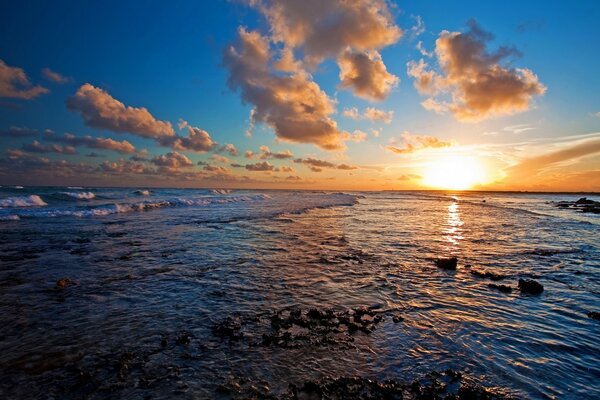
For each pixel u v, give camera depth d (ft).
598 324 18.17
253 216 76.18
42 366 13.37
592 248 41.27
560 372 13.29
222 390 11.91
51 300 21.01
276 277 26.71
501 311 19.94
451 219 79.51
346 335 16.43
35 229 50.57
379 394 11.74
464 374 13.05
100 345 15.17
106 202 107.45
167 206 105.70
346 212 96.58
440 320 18.45
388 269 29.76
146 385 12.18
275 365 13.61
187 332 16.60
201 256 34.04
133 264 30.48
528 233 55.01
